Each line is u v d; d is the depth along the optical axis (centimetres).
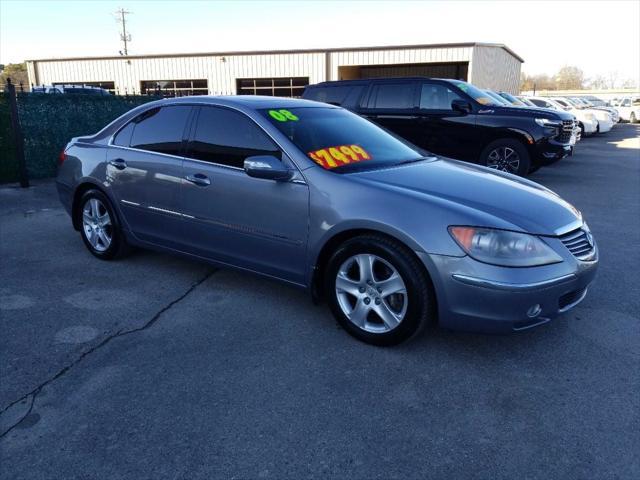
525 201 353
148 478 236
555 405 291
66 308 412
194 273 490
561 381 315
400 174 380
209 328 380
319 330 378
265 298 434
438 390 305
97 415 279
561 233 332
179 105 454
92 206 521
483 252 310
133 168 470
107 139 504
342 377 318
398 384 311
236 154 407
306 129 409
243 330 378
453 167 429
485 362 336
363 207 340
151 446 257
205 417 279
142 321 390
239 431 268
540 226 327
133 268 503
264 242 392
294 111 430
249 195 392
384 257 335
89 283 464
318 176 364
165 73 3372
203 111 435
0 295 436
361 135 442
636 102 3847
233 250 415
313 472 241
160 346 354
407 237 322
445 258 314
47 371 321
